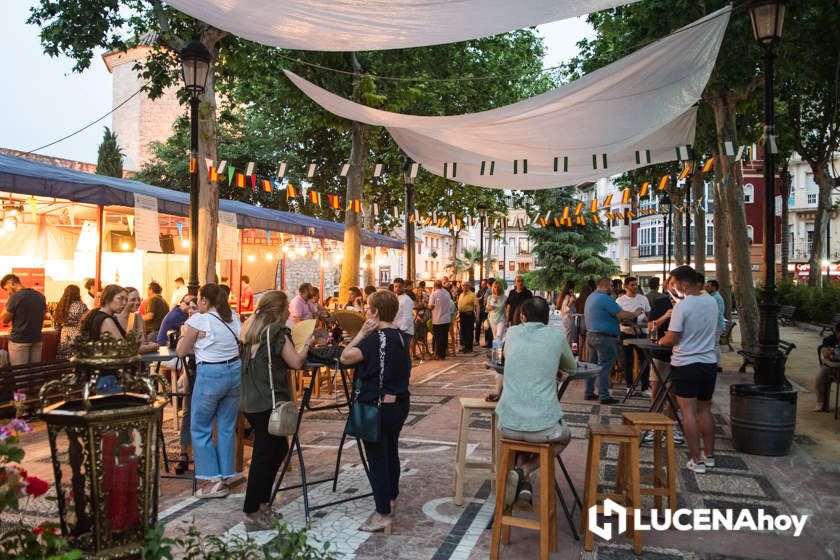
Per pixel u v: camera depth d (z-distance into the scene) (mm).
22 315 8797
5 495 2438
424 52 16062
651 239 51625
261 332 4660
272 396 4570
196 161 8555
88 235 16922
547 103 8656
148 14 12531
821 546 4320
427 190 24406
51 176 10141
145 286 17656
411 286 14977
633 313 10539
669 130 11148
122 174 36500
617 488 4984
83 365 2879
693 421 6000
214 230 12438
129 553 2797
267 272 27172
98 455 2758
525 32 20734
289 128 30562
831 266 43812
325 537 4469
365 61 15336
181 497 5379
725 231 16562
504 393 4352
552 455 4258
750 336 13016
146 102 40594
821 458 6520
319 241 26594
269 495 4652
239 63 13703
